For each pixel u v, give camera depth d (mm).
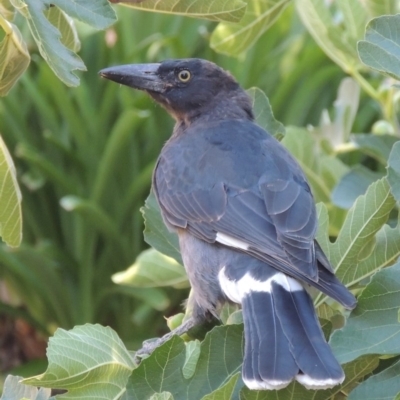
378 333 6398
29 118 15719
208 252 7984
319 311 7637
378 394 6184
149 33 16047
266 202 7691
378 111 15094
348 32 9258
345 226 7336
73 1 6328
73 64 6230
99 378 6441
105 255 15227
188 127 9633
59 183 15125
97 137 15203
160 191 8672
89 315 15352
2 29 7480
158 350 6391
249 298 7098
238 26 8711
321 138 10320
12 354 16375
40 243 15125
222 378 6598
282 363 6207
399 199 6512
